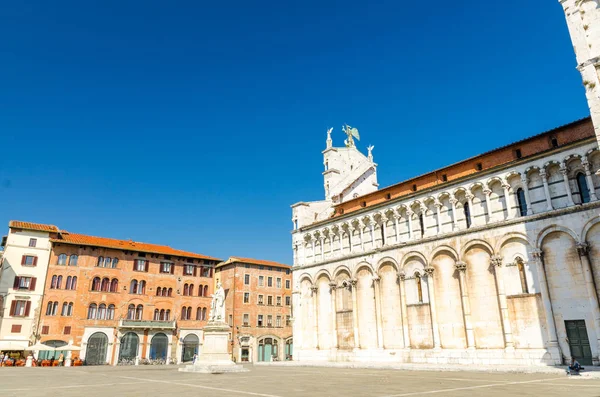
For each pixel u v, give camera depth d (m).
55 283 70.62
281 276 95.25
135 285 77.75
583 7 31.28
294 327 58.25
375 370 38.62
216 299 38.84
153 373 36.28
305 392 18.95
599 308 32.41
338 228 56.09
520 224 37.84
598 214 33.41
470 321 39.53
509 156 41.25
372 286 49.69
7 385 24.02
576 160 36.03
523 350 35.84
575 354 33.19
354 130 72.50
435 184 46.88
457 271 41.75
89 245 73.75
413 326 44.44
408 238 47.41
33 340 66.38
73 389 21.19
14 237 69.75
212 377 29.84
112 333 72.81
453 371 35.31
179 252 86.38
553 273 35.41
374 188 70.81
